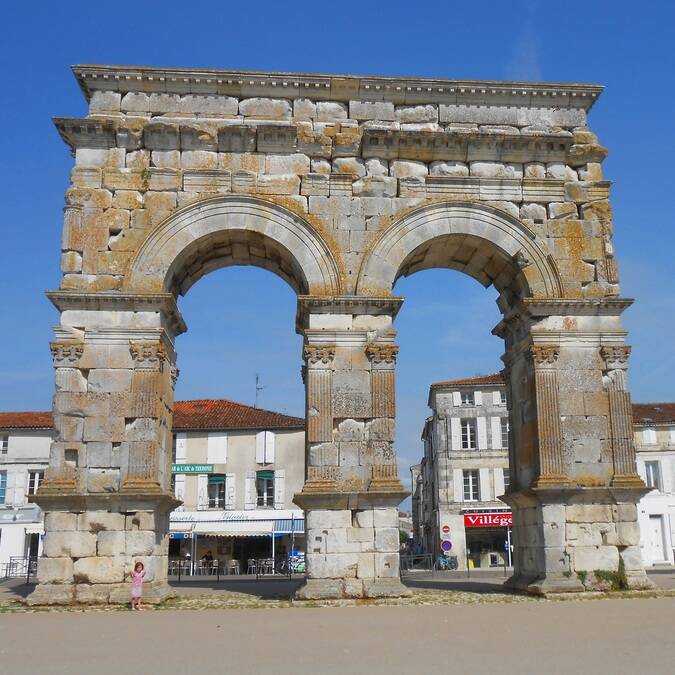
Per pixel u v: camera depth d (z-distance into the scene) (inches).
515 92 1167.0
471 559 2397.9
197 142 1103.6
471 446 2436.0
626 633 666.2
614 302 1088.2
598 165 1163.9
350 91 1148.5
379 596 962.7
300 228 1085.1
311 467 1005.8
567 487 1016.2
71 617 841.5
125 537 963.3
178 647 613.3
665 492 2240.4
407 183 1115.9
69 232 1058.1
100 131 1091.3
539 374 1063.6
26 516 2220.7
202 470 2116.1
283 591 1135.6
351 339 1048.2
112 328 1024.9
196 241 1074.1
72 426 995.3
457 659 542.3
